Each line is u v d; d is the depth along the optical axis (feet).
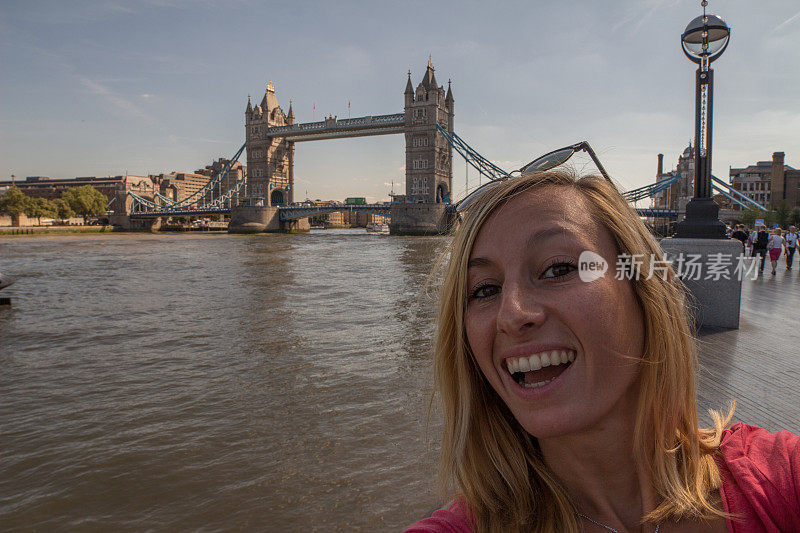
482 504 2.83
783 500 2.32
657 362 2.40
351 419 18.80
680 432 2.59
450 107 392.27
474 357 2.79
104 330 38.63
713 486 2.53
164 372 26.63
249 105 447.01
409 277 73.00
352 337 33.19
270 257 124.47
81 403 22.18
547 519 2.63
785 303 33.68
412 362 26.45
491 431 2.84
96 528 12.91
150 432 18.62
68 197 444.96
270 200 440.86
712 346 21.40
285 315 42.57
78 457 16.78
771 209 247.70
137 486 14.78
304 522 12.57
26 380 25.81
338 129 407.44
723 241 25.20
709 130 26.55
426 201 356.79
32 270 96.32
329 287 62.03
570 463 2.60
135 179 483.92
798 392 15.43
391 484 13.99
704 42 26.35
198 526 12.71
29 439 18.35
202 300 53.11
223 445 17.20
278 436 17.66
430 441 16.40
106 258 129.59
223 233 423.64
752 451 2.65
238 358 28.86
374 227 590.14
